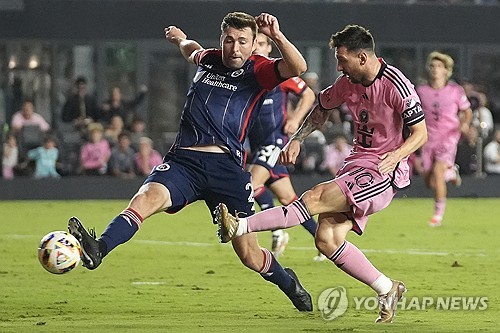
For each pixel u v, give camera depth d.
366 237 44.31
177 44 24.92
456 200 69.62
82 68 73.50
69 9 73.19
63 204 64.81
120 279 30.64
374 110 22.61
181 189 22.66
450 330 21.09
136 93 74.44
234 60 22.80
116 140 68.88
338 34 22.39
